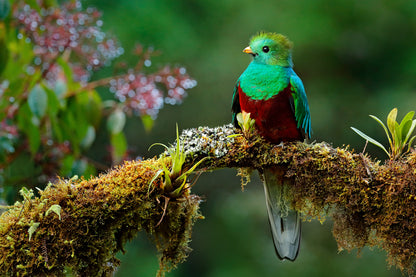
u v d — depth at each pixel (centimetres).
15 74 809
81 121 838
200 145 578
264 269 1842
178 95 834
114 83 832
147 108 826
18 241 498
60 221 507
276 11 2122
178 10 2083
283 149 590
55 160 866
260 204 1964
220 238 1961
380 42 2166
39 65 851
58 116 832
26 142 863
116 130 839
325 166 575
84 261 519
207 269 1942
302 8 2131
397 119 2038
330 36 2112
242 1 2130
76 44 807
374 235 581
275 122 719
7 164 842
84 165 856
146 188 529
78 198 517
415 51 2150
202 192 2066
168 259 567
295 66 2156
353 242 583
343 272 1728
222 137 590
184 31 2031
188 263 1953
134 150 885
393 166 566
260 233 1936
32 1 787
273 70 718
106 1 1928
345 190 570
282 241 628
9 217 509
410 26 2156
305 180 586
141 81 824
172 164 541
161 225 560
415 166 560
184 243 565
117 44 858
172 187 533
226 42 2105
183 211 556
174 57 1986
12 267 497
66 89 825
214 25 2130
